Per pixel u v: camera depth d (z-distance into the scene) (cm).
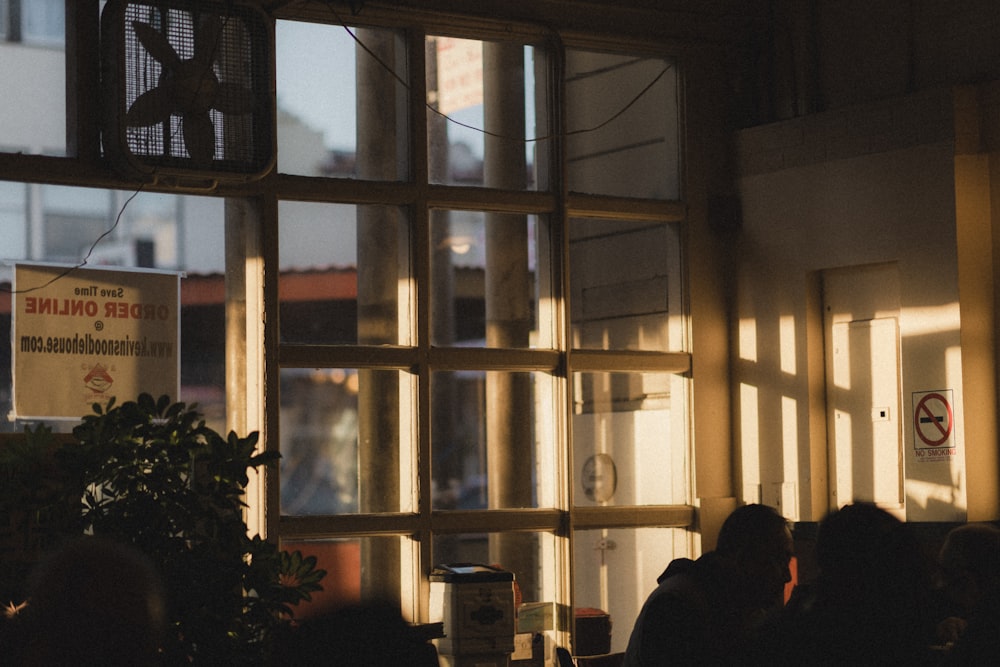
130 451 493
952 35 701
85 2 625
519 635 714
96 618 197
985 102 679
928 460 683
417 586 693
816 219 748
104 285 632
